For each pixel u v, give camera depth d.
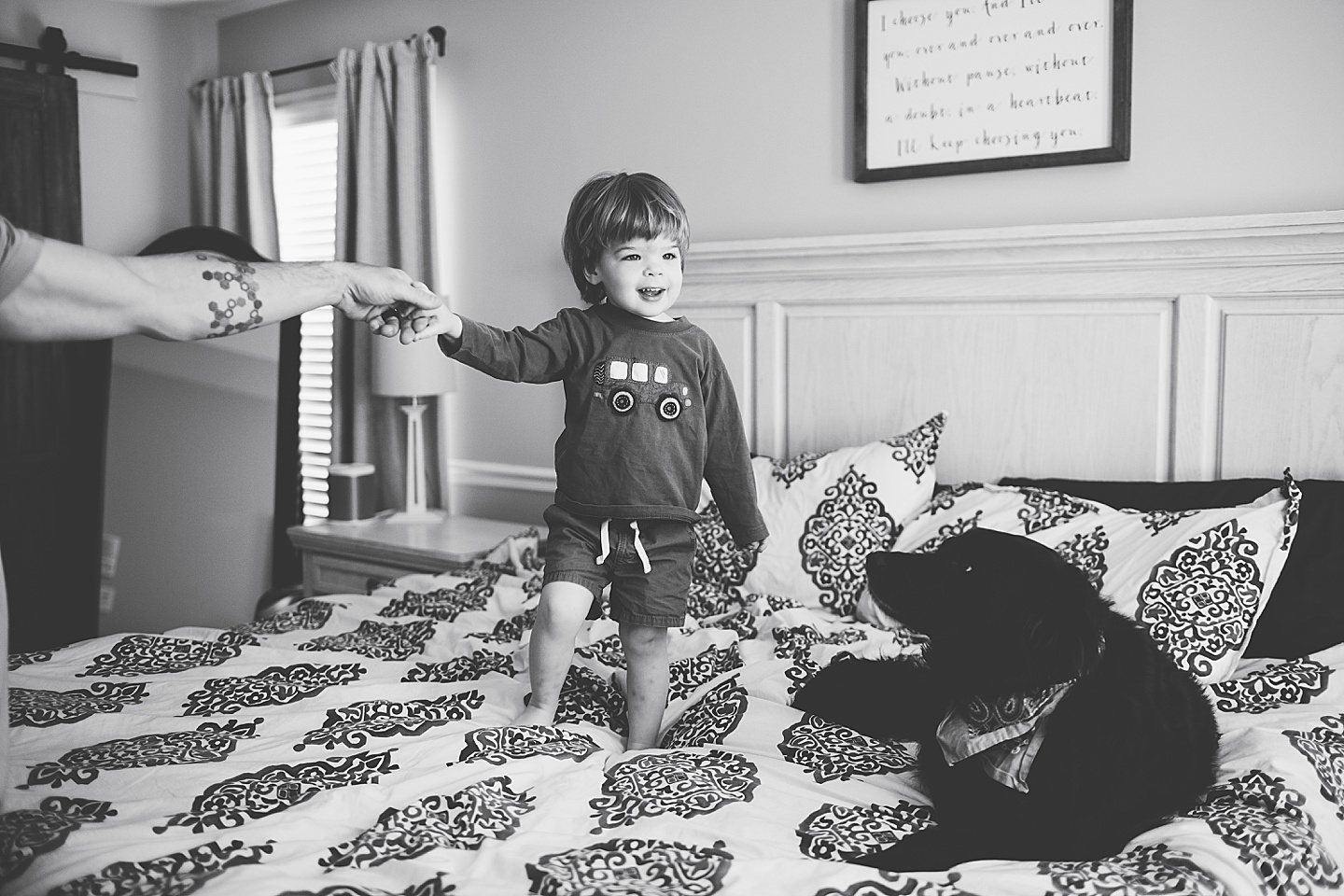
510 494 3.88
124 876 1.19
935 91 2.83
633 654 1.81
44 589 4.08
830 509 2.60
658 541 1.81
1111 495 2.48
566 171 3.59
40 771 1.52
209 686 1.93
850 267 2.91
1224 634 1.90
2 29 3.97
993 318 2.76
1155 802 1.39
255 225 4.38
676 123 3.33
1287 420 2.43
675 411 1.79
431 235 3.85
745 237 3.23
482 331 1.73
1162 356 2.56
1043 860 1.35
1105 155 2.61
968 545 1.51
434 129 3.81
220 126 4.41
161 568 4.19
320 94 4.20
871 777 1.57
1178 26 2.54
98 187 4.27
